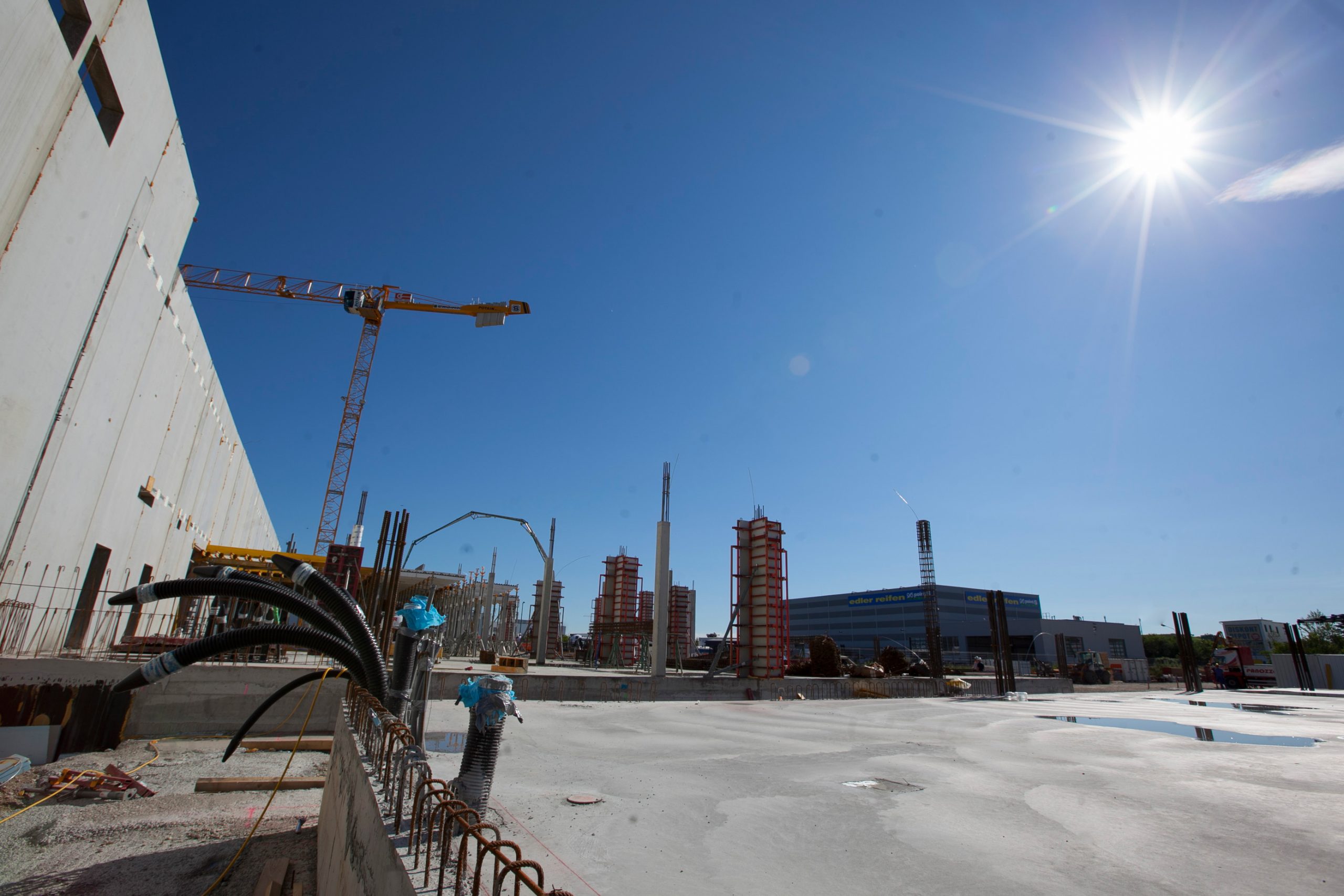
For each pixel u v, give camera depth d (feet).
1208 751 38.04
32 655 43.01
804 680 96.78
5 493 41.32
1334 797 25.38
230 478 104.68
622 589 153.79
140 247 56.08
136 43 49.08
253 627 17.12
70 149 42.47
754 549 101.76
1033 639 282.56
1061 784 27.37
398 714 21.24
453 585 137.18
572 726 44.91
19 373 40.96
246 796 31.01
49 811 28.12
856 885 14.99
